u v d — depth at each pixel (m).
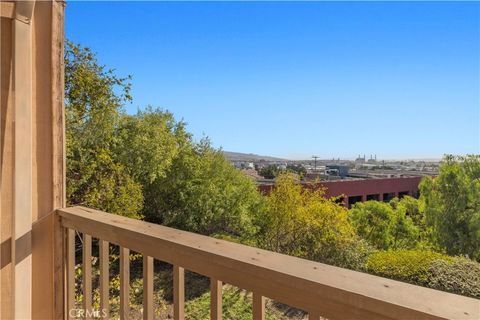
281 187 8.77
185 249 0.78
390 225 10.26
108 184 5.82
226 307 3.65
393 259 5.96
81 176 5.60
